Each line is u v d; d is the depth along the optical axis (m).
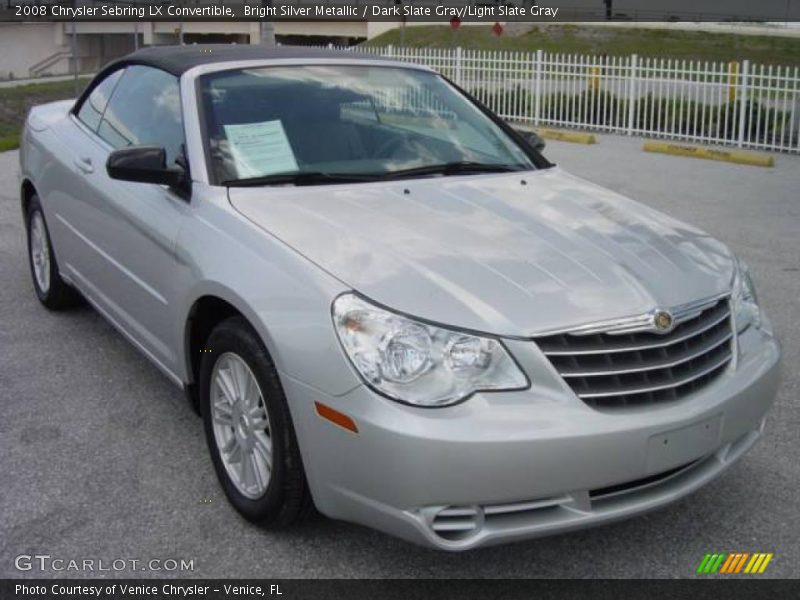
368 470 2.87
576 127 17.09
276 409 3.15
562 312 2.99
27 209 5.95
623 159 13.52
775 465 4.01
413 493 2.81
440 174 4.20
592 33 39.00
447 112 4.74
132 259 4.21
